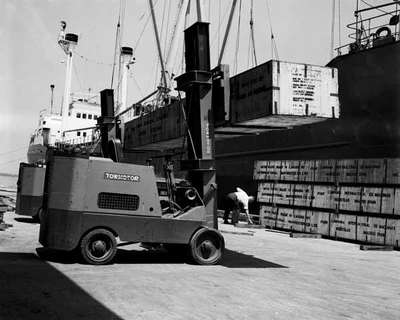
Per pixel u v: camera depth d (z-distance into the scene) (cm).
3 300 571
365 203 1606
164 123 1603
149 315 543
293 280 839
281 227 1998
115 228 895
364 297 727
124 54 5641
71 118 5550
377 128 1998
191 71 1012
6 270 770
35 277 725
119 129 1705
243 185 2897
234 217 2150
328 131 2239
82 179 877
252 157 2834
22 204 1667
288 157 2503
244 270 920
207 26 1031
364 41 2189
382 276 952
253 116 946
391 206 1510
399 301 712
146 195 923
